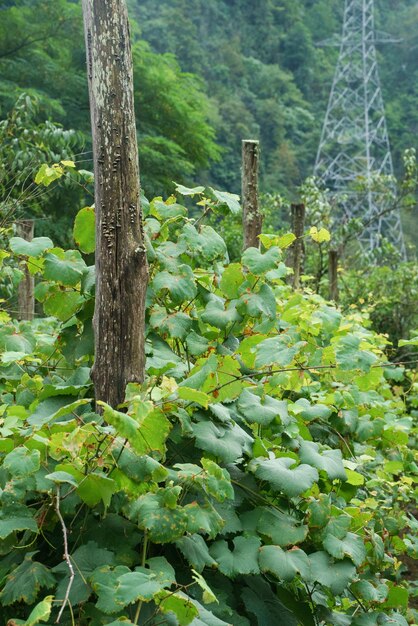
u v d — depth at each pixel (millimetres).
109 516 2127
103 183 2336
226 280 2838
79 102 18609
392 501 3844
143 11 53406
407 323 10148
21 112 6504
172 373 2598
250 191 4641
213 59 57219
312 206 10539
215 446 2197
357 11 75312
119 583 1710
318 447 2668
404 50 70688
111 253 2342
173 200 3080
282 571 2117
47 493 2031
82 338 2670
